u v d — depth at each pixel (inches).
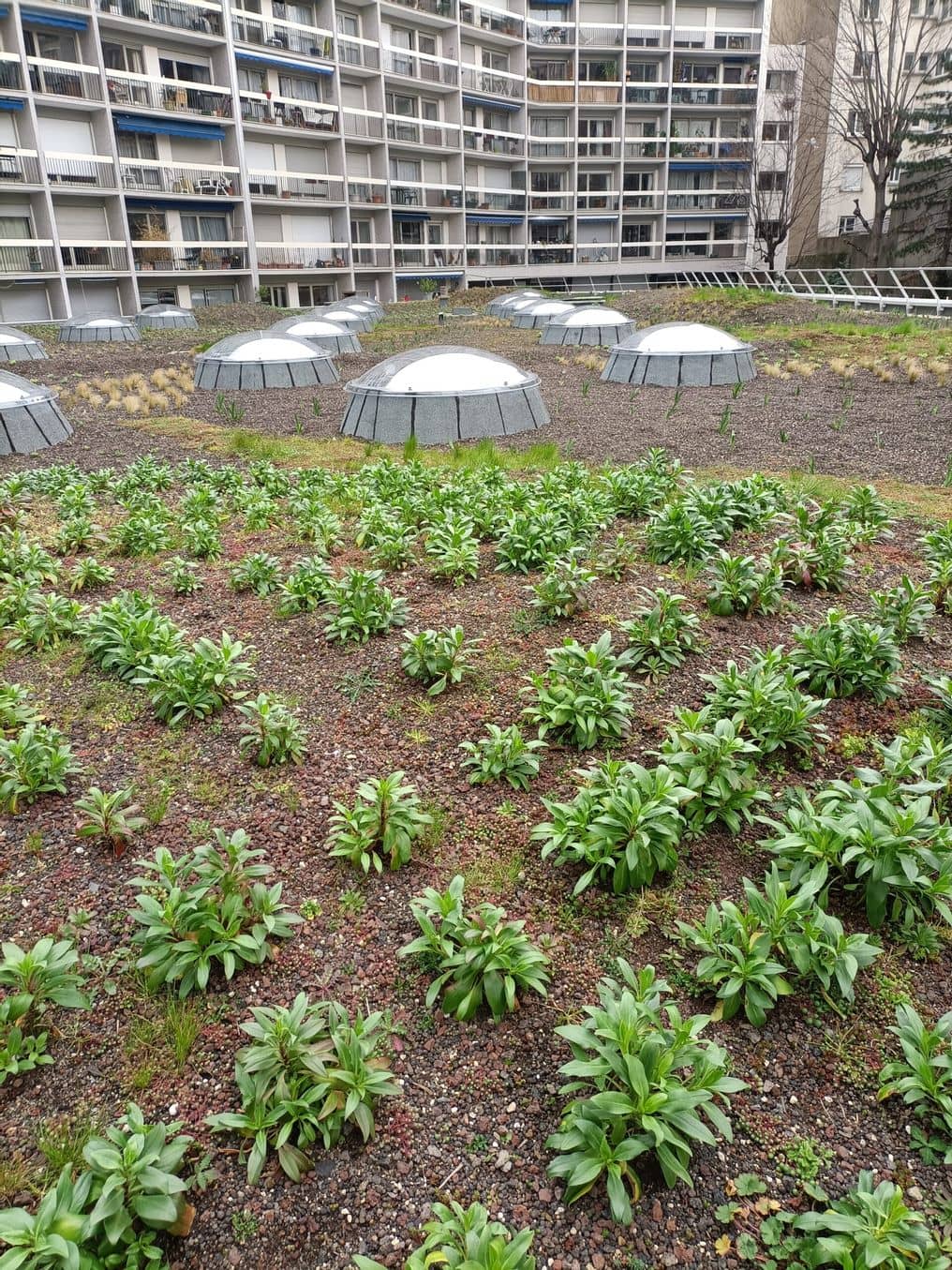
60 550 282.0
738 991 109.3
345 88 1672.0
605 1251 86.0
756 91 2081.7
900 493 319.9
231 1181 93.1
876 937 118.4
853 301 1208.8
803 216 1955.0
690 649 190.9
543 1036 108.9
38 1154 97.0
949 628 201.3
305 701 184.7
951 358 665.6
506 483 324.5
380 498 315.3
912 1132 96.3
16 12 1191.6
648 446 430.9
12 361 859.4
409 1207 90.6
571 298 1457.9
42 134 1269.7
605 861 125.3
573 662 169.6
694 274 2105.1
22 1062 105.0
